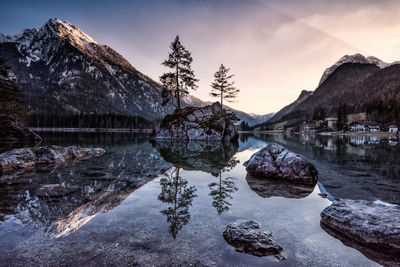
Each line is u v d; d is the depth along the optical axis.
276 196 5.52
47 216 3.96
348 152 16.25
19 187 6.00
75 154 12.56
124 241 3.06
